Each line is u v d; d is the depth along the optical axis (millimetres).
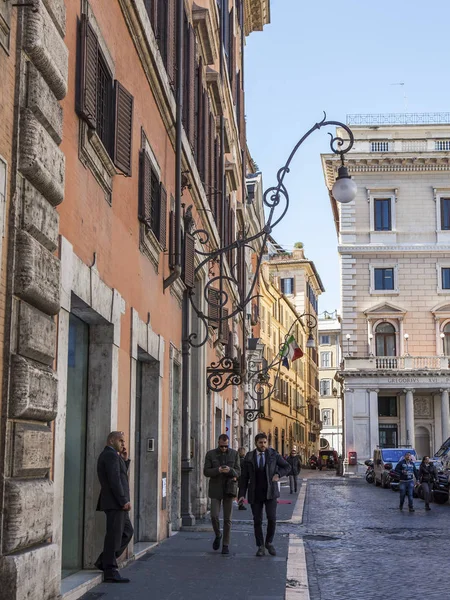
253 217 49594
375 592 9961
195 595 8930
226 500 12984
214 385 22234
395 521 20922
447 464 30391
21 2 6539
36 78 6723
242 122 35656
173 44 15125
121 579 9578
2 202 6191
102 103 9906
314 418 100438
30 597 6312
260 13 39125
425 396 59219
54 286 7082
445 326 58469
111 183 10172
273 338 71125
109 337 10094
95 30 9023
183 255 16016
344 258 59406
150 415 13742
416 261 58969
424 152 58531
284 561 12109
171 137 15297
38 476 6926
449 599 9570
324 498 32031
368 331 58625
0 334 6195
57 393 7188
